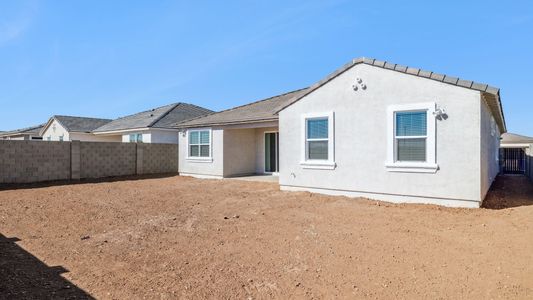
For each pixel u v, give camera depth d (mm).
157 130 26266
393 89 11391
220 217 9625
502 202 11383
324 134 13258
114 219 9492
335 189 12867
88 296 4785
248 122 17609
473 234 7480
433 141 10570
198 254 6555
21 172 17016
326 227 8344
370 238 7367
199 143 20828
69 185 16719
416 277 5301
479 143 9867
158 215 9953
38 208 10969
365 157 12078
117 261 6223
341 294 4809
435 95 10555
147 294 4871
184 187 15930
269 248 6820
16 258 6332
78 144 19188
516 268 5512
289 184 14289
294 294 4848
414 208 10266
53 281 5281
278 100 20500
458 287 4910
